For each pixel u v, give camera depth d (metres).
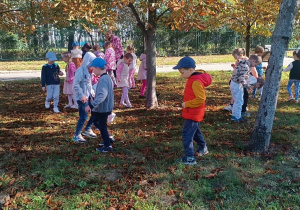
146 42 8.02
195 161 4.64
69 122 7.09
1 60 26.22
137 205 3.57
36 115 7.74
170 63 21.66
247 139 5.70
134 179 4.20
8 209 3.57
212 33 29.33
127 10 9.75
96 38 27.95
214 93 10.45
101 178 4.25
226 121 6.93
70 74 8.20
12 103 9.31
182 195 3.79
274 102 4.86
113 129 6.43
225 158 4.81
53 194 3.86
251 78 6.73
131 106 8.46
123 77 8.28
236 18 11.25
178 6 5.66
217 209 3.50
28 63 23.53
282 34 4.54
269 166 4.55
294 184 3.98
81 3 6.22
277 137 5.69
